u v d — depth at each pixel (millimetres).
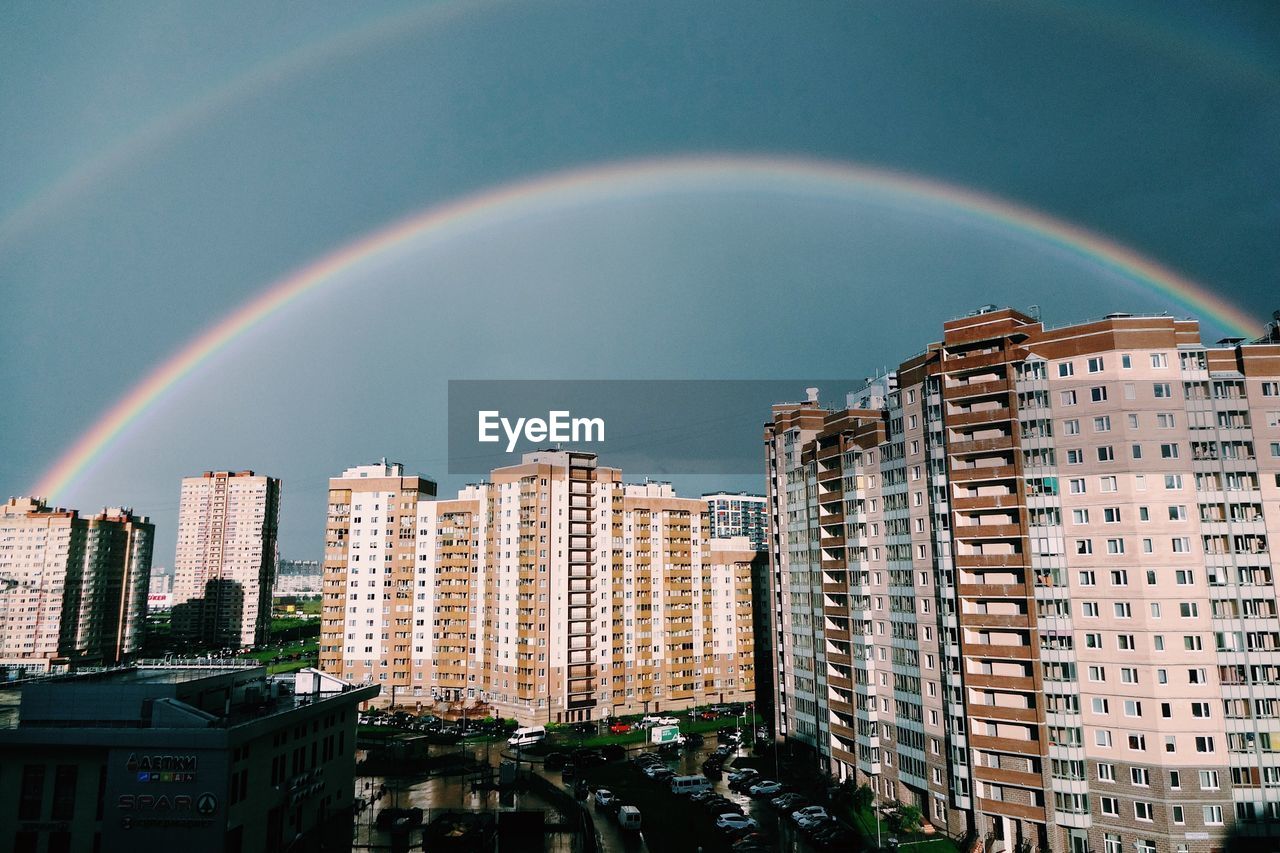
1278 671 70812
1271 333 84375
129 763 65375
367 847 79688
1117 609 74000
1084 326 78812
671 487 179125
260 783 71688
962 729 79938
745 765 115312
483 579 166250
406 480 179625
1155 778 70375
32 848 66062
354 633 177375
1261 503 73500
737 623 180625
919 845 78500
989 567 79875
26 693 69188
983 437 82188
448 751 128375
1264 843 68438
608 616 161125
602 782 107562
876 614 95188
